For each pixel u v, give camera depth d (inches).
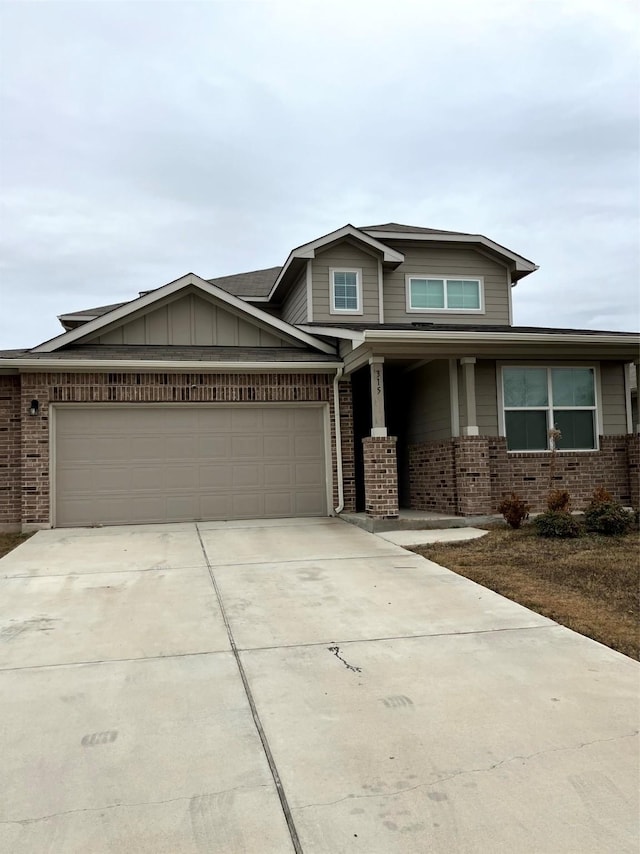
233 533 410.3
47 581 283.7
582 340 442.3
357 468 559.2
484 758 128.3
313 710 151.7
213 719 147.3
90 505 449.1
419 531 411.2
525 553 330.6
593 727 141.5
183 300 502.6
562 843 101.3
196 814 110.1
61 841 102.3
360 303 561.3
